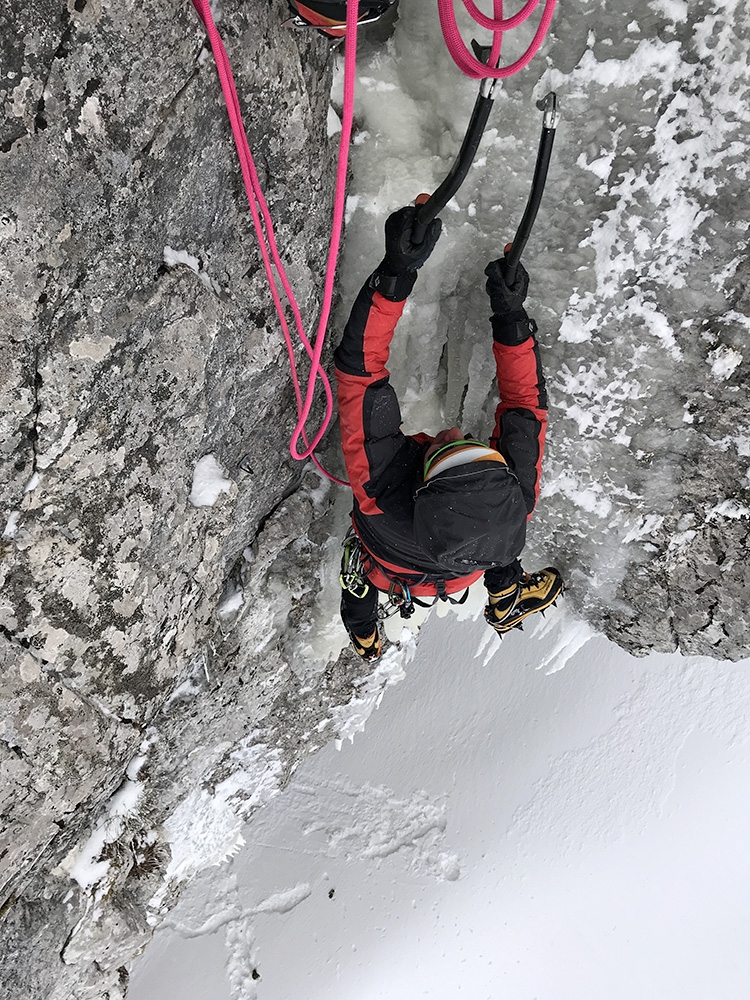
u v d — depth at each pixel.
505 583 2.16
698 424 2.15
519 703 3.74
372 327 1.70
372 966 3.48
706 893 3.87
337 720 3.45
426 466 1.66
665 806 3.81
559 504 2.46
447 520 1.53
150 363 1.50
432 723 3.67
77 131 1.17
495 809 3.73
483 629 3.59
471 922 3.66
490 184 1.93
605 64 1.70
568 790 3.77
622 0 1.62
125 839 2.62
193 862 3.10
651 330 2.02
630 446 2.25
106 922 2.56
